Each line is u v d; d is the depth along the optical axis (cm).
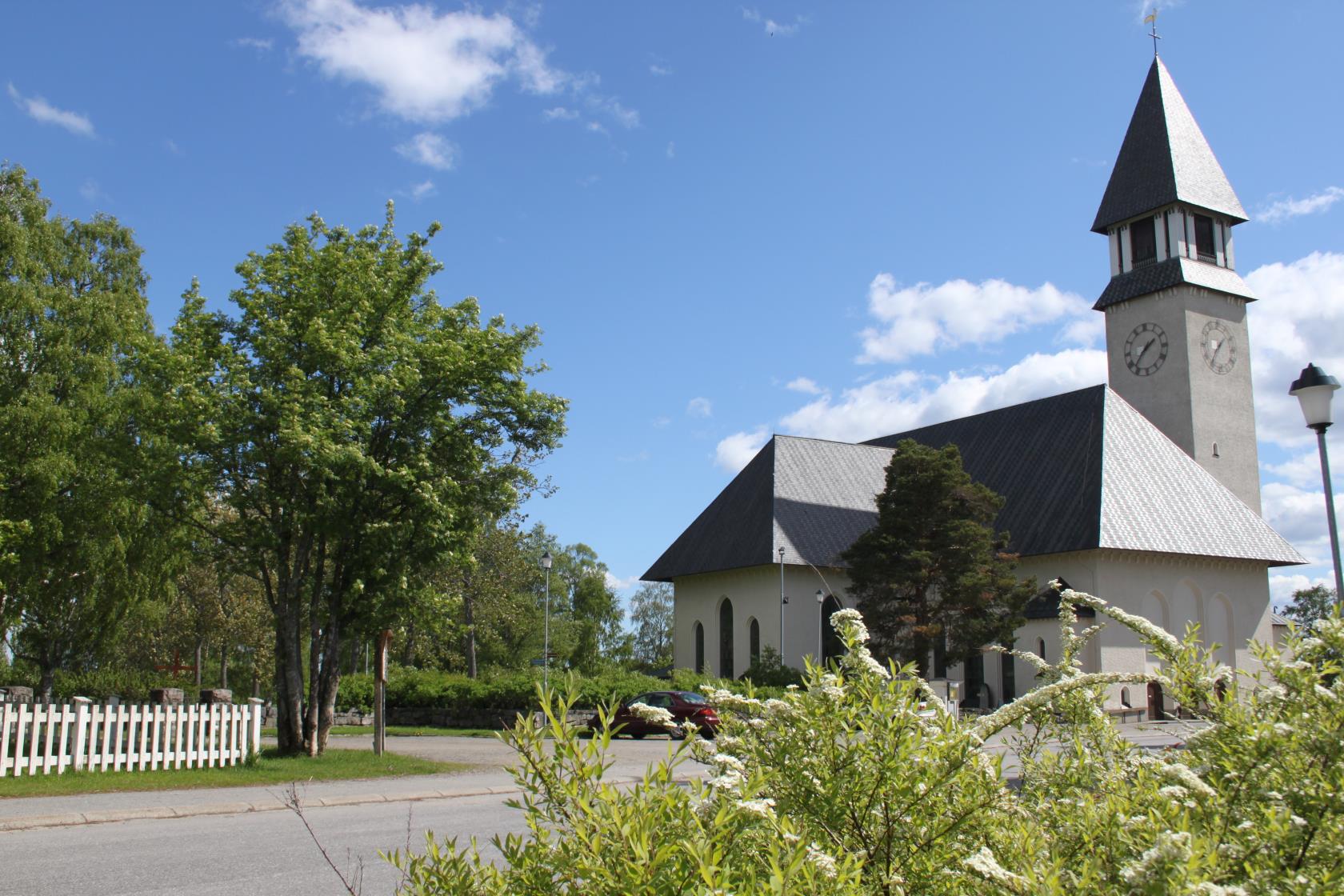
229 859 1155
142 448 2361
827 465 5869
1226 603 5116
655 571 5938
